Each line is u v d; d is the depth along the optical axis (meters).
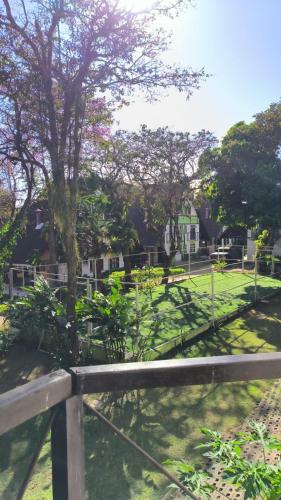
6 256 12.30
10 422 1.00
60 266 12.71
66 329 7.28
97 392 1.19
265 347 8.44
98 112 9.48
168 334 8.61
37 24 7.16
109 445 4.41
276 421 5.10
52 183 7.52
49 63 7.17
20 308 8.15
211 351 8.23
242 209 16.30
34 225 22.97
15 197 17.64
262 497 1.63
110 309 6.96
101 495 3.73
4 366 7.54
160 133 19.53
